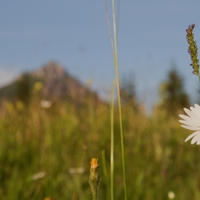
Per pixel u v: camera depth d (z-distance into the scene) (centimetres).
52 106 796
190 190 495
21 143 580
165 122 730
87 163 536
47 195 418
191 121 166
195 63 157
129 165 538
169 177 522
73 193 427
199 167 559
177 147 611
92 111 736
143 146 601
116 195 446
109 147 569
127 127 687
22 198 407
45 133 624
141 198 458
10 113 767
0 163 502
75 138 596
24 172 486
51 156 524
